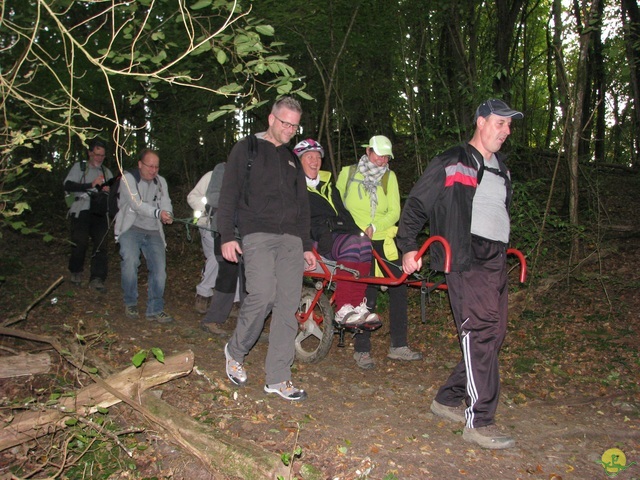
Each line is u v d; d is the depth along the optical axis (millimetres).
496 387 3725
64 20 7207
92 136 4086
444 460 3488
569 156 7520
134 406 3580
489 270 3707
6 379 4027
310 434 3670
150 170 6035
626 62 9156
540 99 23172
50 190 11836
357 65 10320
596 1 7203
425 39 9242
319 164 5277
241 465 3096
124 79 9000
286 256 4199
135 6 4113
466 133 7488
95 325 5648
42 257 9211
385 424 4012
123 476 3307
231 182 4148
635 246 9086
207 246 6582
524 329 6562
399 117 10273
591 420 4309
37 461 3422
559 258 8602
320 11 8883
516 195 7230
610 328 6438
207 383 4363
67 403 3596
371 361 5398
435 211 3758
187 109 10977
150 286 6133
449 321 6879
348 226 5191
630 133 17109
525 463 3545
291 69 3645
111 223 6781
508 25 11680
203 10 6684
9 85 3646
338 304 5180
